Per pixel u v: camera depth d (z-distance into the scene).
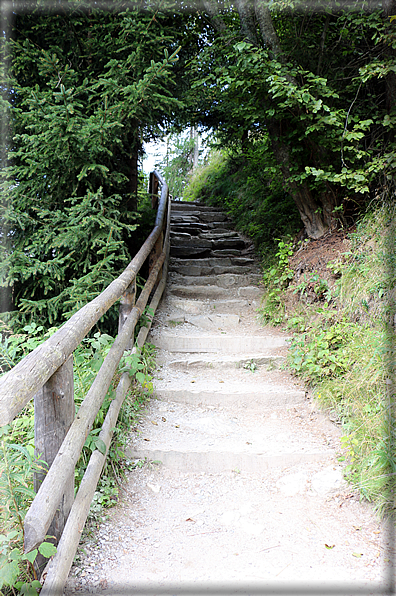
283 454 2.61
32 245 3.30
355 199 4.34
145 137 4.31
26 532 1.33
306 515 2.21
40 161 3.20
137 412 3.03
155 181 7.01
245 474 2.57
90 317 2.01
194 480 2.52
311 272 4.23
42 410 1.61
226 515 2.21
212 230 7.50
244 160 8.28
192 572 1.83
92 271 3.35
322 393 3.09
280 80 3.37
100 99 3.48
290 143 4.28
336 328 3.43
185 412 3.16
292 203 5.45
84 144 3.07
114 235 3.49
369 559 1.89
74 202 3.45
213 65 4.20
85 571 1.80
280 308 4.57
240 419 3.11
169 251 6.18
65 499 1.69
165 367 3.73
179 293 5.27
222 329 4.50
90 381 2.53
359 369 2.96
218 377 3.62
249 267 5.86
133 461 2.58
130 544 1.98
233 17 4.50
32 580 1.52
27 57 3.36
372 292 3.29
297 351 3.63
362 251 3.63
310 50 4.14
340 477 2.42
